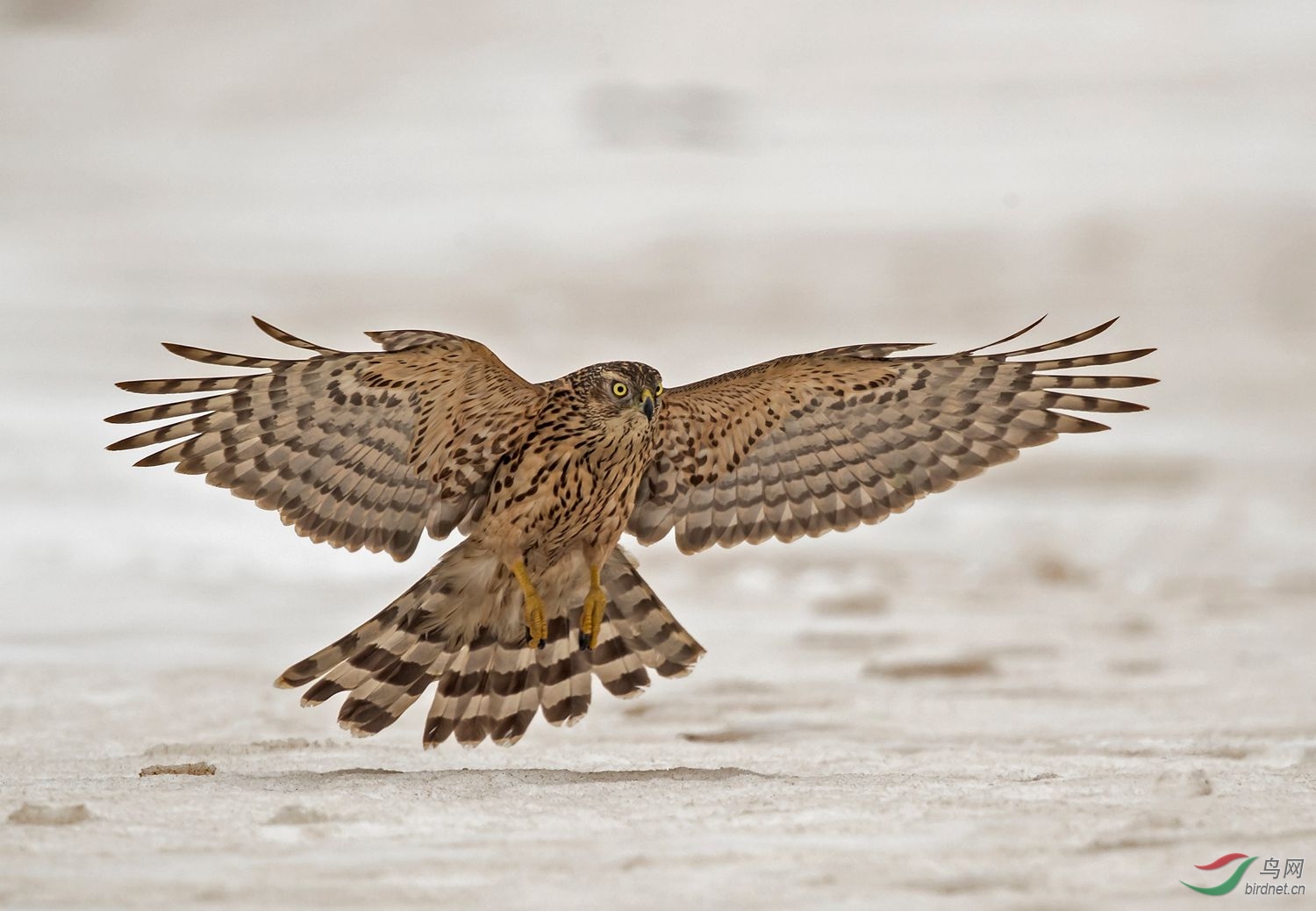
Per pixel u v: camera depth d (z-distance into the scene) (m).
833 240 50.66
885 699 11.58
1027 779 7.68
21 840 6.07
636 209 55.59
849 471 9.25
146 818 6.53
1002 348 41.88
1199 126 60.38
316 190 62.09
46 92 82.06
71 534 21.47
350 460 8.49
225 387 8.13
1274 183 52.72
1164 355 38.69
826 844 6.00
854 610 17.08
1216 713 10.76
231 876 5.52
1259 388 35.31
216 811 6.70
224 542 21.42
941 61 72.81
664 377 39.81
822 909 5.12
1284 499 26.05
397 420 8.41
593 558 8.69
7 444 26.78
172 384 8.05
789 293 46.62
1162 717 10.58
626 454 8.65
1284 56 67.69
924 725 10.30
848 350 8.70
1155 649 14.30
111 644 14.42
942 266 48.03
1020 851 5.84
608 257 50.47
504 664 8.44
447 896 5.26
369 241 53.91
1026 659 13.77
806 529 9.31
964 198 54.06
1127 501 26.08
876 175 57.97
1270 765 8.35
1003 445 9.08
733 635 15.45
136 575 19.11
